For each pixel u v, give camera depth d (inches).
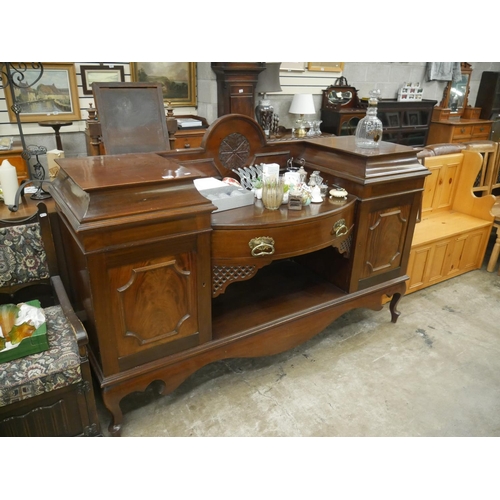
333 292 83.0
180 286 59.3
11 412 53.3
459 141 201.9
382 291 87.6
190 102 148.9
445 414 70.4
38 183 82.1
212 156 75.8
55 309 66.0
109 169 58.7
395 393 74.9
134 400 71.8
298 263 95.5
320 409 70.7
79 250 55.8
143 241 52.9
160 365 61.2
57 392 55.5
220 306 77.5
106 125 70.6
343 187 77.5
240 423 67.4
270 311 76.0
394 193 78.5
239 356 70.8
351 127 172.7
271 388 75.5
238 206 68.2
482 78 213.6
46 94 124.6
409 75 195.6
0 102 119.7
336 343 88.8
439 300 106.8
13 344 54.0
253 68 133.0
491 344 89.7
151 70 137.6
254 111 148.5
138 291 55.7
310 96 156.5
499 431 67.0
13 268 66.8
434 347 88.1
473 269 123.5
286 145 85.0
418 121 184.7
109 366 57.2
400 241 85.8
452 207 126.3
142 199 52.8
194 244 58.0
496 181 132.8
